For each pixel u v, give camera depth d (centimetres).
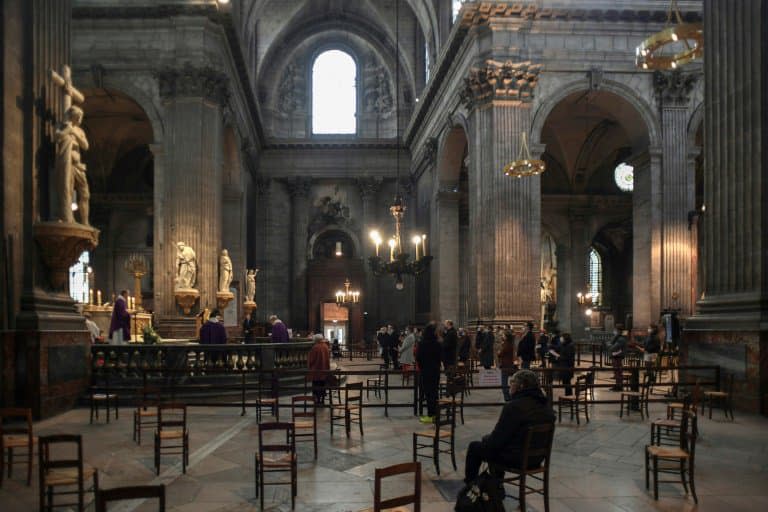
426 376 1101
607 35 2180
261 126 3522
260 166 3856
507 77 2097
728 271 1181
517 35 2142
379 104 3947
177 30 2194
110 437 922
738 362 1115
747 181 1142
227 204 2920
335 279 3847
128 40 2200
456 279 2931
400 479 703
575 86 2169
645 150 2219
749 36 1154
